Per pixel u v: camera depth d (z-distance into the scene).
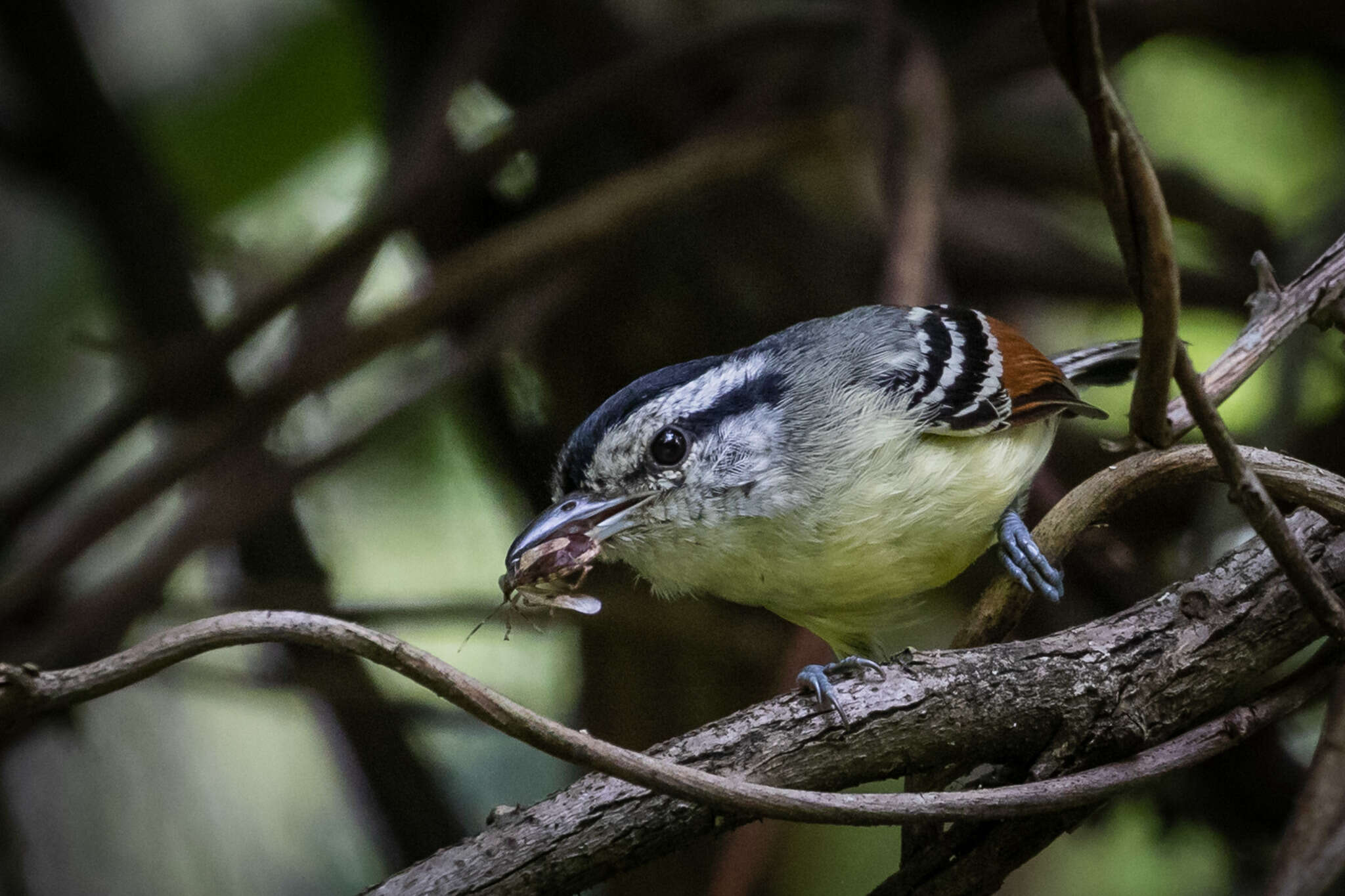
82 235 11.08
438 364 10.78
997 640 5.43
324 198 11.99
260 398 8.95
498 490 10.72
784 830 8.19
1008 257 11.47
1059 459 10.20
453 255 10.27
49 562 8.67
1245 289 10.60
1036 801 4.29
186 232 11.21
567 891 4.48
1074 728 4.74
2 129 10.38
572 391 10.37
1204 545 7.83
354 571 10.86
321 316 9.41
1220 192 11.03
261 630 3.92
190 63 11.54
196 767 10.49
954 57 10.88
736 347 10.29
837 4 10.68
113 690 3.87
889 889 4.82
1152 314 4.30
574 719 10.02
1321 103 11.47
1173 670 4.79
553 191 11.02
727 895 6.98
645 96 10.66
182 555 8.93
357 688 9.32
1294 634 4.81
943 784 4.95
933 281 8.82
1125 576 8.56
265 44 11.34
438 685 3.91
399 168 9.80
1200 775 8.21
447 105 9.78
